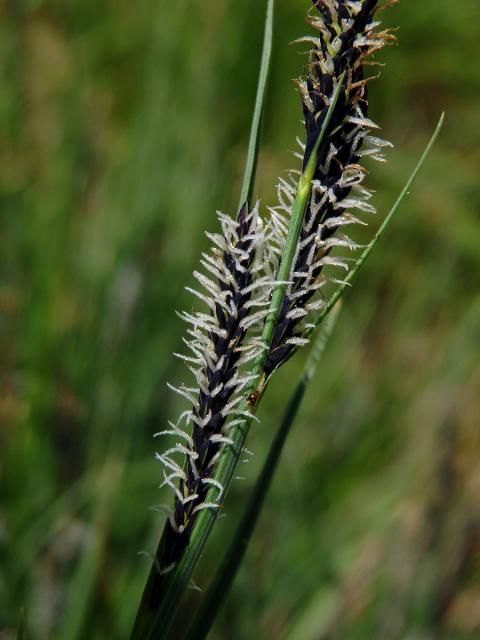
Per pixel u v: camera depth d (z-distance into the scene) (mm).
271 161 369
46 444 256
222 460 128
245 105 377
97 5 407
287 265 126
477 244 370
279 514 266
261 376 128
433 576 257
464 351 308
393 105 421
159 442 266
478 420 298
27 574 229
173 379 278
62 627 222
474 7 428
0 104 353
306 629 246
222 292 125
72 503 240
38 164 344
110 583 232
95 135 349
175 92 358
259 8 386
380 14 425
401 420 297
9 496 247
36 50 392
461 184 392
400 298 361
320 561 257
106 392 267
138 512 245
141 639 131
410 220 378
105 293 289
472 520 265
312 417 295
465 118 419
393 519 272
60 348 274
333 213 126
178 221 316
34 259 299
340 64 125
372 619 250
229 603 243
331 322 145
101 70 399
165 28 375
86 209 326
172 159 334
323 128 124
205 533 130
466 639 251
